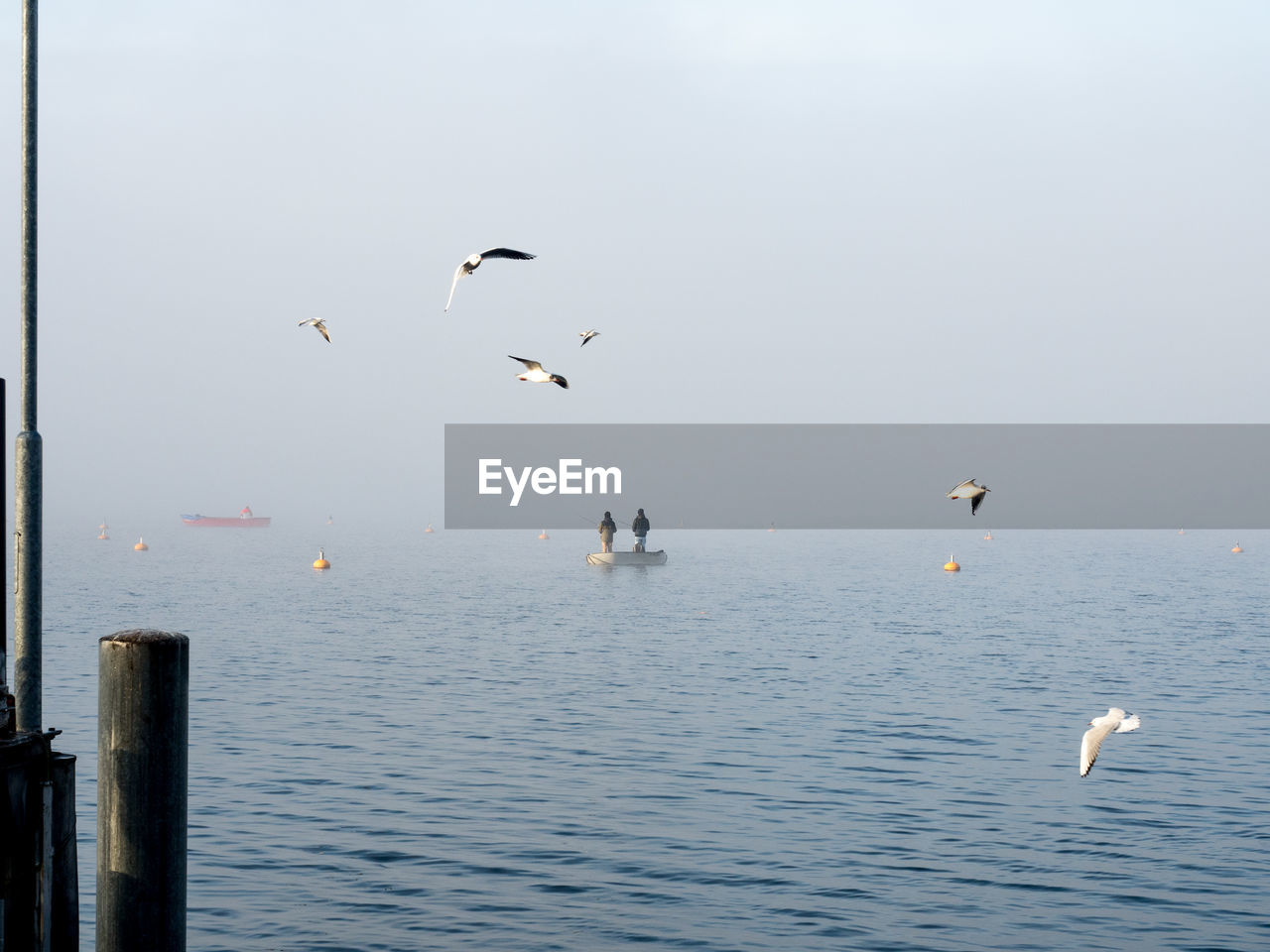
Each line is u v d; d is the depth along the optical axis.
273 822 22.75
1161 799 25.16
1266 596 95.31
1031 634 62.81
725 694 40.00
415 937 17.06
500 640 58.28
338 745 30.38
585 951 16.66
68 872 9.17
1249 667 48.19
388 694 39.38
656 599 88.75
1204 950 16.80
